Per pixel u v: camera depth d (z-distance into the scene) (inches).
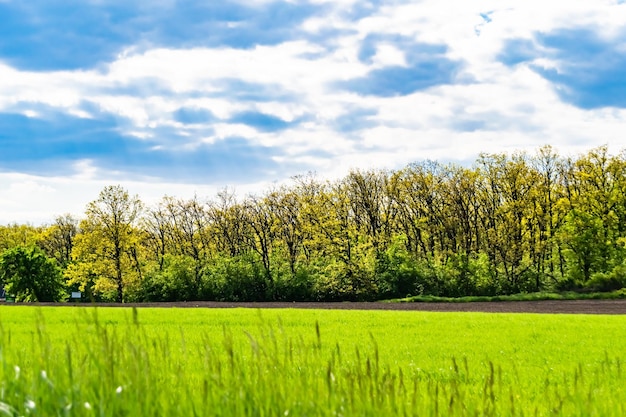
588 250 2338.8
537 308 1743.4
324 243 2657.5
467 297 2282.2
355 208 2901.1
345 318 1206.9
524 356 681.0
